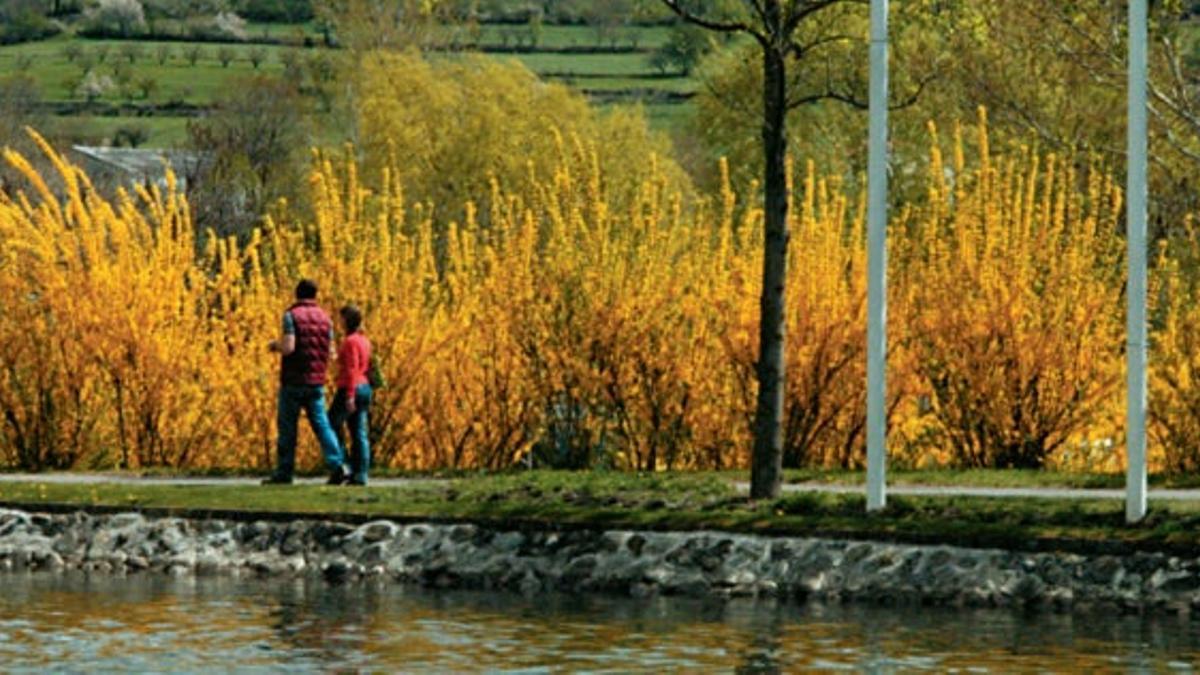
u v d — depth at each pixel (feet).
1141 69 98.63
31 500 113.70
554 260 134.62
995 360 130.72
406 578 103.30
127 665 77.30
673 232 135.13
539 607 93.91
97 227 142.61
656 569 99.71
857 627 87.30
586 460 135.03
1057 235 131.34
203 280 142.82
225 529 109.19
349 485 119.75
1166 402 128.67
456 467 136.67
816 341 133.18
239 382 140.05
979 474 121.80
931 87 226.99
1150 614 91.04
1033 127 205.57
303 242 141.28
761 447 108.68
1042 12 200.13
